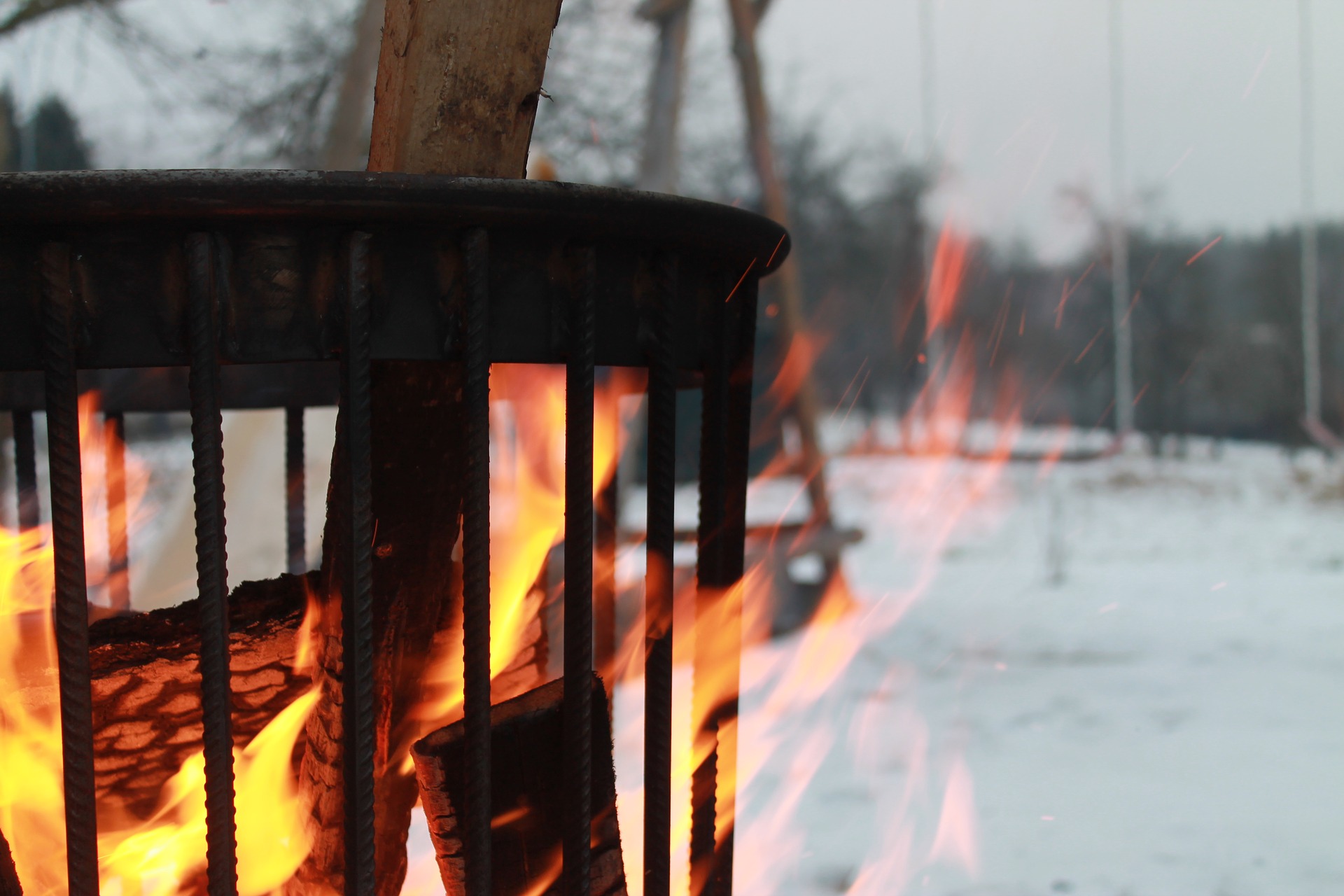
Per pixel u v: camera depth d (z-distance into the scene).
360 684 0.72
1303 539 7.53
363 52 3.70
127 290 0.66
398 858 1.03
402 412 0.84
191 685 1.01
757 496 8.94
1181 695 3.14
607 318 0.80
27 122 4.39
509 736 0.89
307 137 4.67
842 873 1.82
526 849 0.89
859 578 5.87
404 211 0.67
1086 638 4.07
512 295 0.75
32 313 0.66
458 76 0.77
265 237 0.68
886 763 2.50
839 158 15.55
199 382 0.66
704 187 6.47
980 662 3.68
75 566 0.68
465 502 0.74
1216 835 1.98
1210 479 12.62
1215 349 18.62
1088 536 7.78
